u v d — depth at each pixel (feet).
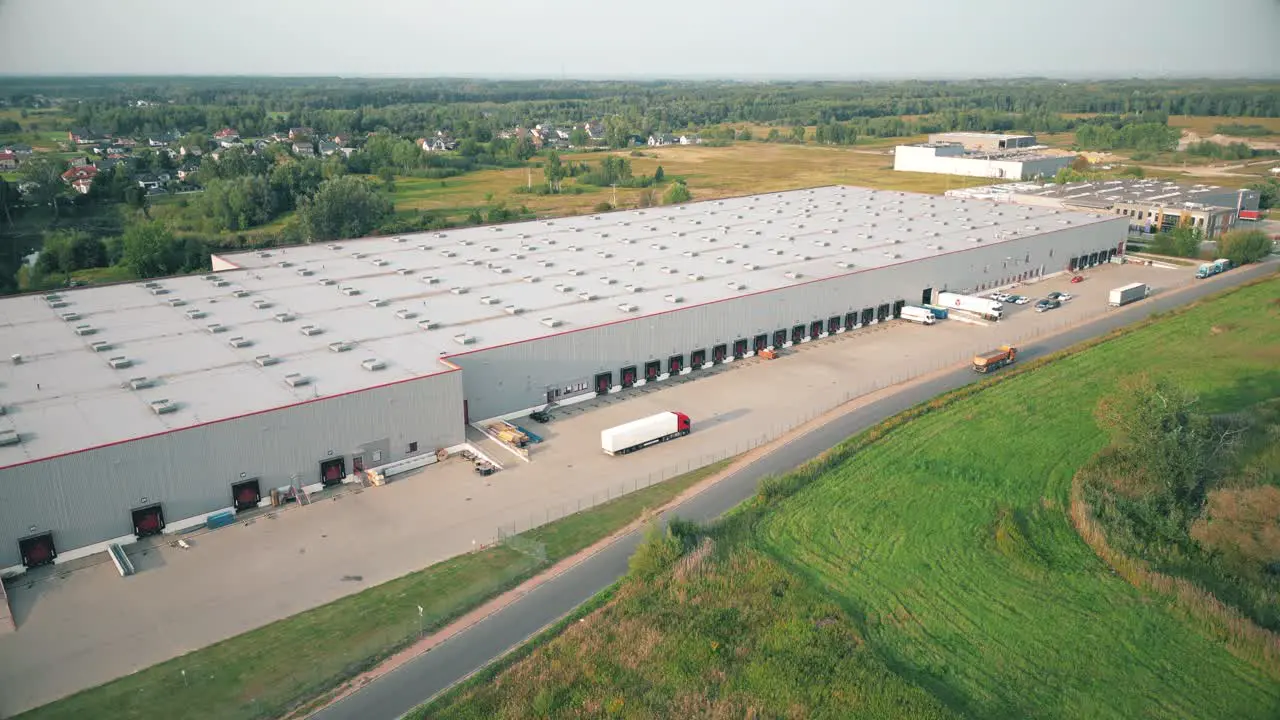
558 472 238.48
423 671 157.28
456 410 247.09
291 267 353.51
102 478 195.21
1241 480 234.38
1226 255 481.05
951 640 170.81
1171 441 233.96
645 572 185.88
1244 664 166.40
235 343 260.83
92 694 151.33
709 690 154.61
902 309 380.17
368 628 169.07
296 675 155.63
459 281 336.08
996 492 227.20
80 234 513.45
